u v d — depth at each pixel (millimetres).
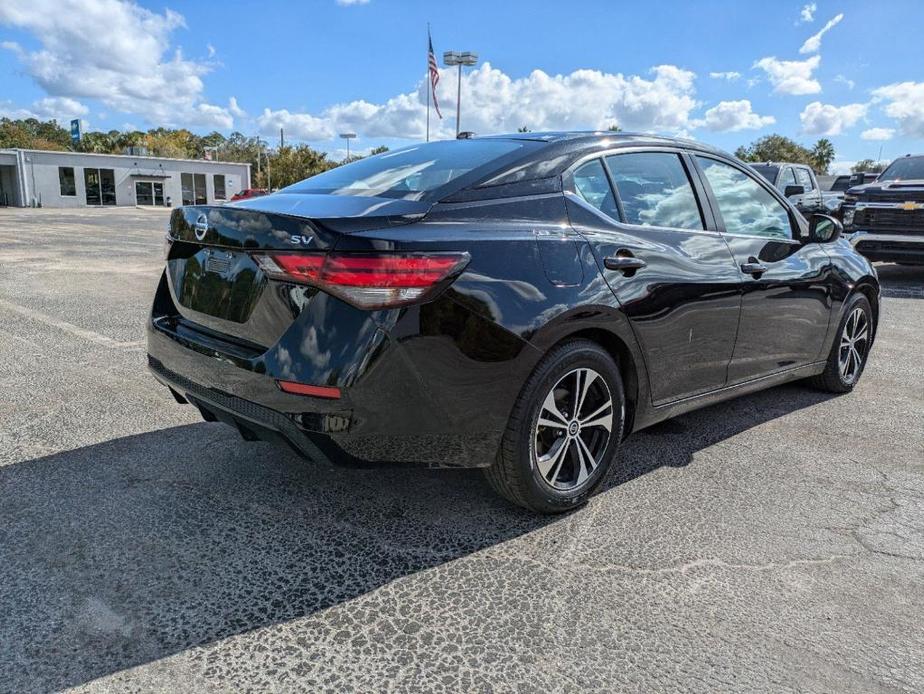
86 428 3652
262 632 2074
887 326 7242
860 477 3336
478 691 1858
